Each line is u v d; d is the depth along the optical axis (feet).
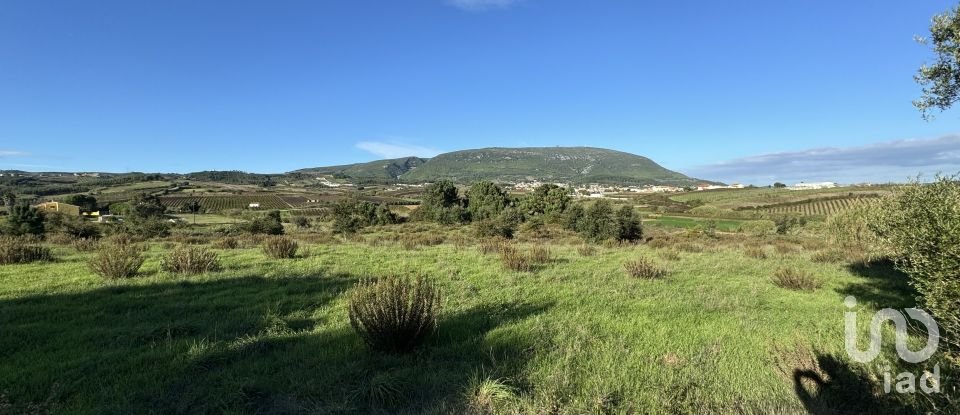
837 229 66.08
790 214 246.47
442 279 37.35
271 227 131.03
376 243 78.13
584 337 20.52
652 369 16.85
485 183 241.96
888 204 28.45
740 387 15.75
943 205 17.08
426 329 18.99
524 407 13.74
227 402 13.69
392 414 13.58
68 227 110.11
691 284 38.04
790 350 18.34
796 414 13.88
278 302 26.86
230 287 32.40
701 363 17.63
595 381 15.51
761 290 35.70
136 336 19.84
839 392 15.42
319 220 245.04
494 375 15.72
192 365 16.40
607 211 106.01
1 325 21.95
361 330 18.72
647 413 13.79
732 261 56.13
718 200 354.13
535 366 16.93
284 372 16.16
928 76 24.64
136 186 475.72
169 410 13.55
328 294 29.73
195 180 599.16
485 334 21.02
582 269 45.37
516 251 51.75
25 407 13.39
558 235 115.44
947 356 15.97
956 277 15.47
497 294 31.37
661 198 397.60
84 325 22.12
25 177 499.92
